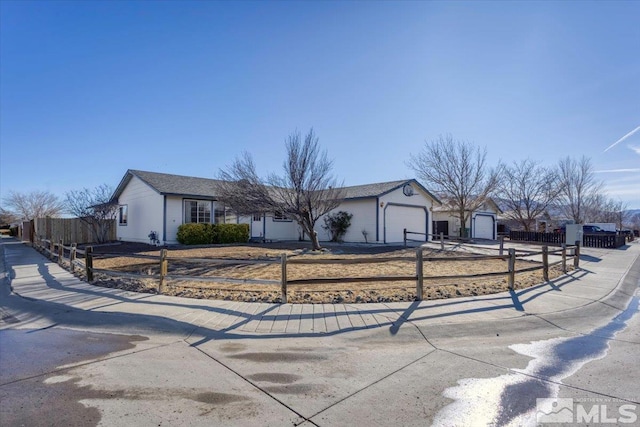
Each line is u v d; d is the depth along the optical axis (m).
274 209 14.48
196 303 6.63
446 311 6.21
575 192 33.75
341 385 3.61
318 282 6.63
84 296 7.34
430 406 3.19
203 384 3.61
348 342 4.85
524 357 4.39
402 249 17.39
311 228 15.50
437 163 25.33
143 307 6.40
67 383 3.63
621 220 48.16
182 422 2.92
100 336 5.11
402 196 22.69
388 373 3.90
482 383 3.66
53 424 2.88
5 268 11.89
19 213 47.34
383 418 2.99
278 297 6.95
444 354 4.47
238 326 5.44
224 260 7.13
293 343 4.80
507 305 6.70
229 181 14.85
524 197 30.42
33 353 4.46
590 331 5.52
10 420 2.94
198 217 20.38
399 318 5.79
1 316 6.20
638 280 10.41
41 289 8.16
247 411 3.10
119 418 2.97
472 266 11.84
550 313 6.30
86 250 8.91
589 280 9.77
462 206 25.08
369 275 9.47
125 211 22.88
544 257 9.29
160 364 4.12
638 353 4.57
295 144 14.64
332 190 15.41
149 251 15.84
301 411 3.11
